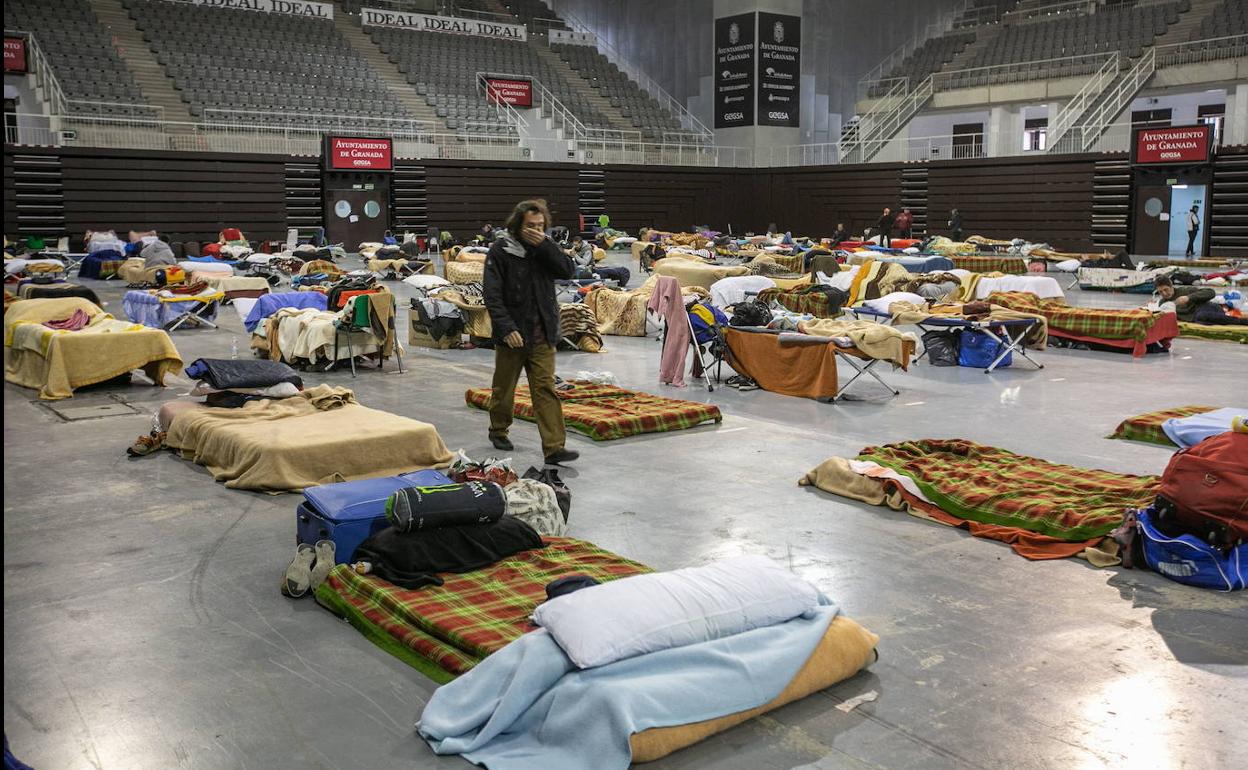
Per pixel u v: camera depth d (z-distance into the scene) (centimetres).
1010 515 476
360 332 952
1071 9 3428
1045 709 306
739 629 312
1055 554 443
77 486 561
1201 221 2600
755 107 3531
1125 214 2791
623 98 3675
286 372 696
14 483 566
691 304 895
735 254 2503
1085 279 1820
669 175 3441
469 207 3105
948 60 3509
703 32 3784
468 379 920
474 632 333
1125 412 771
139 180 2606
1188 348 1143
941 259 1717
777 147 3569
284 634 364
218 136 2723
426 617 347
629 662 288
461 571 396
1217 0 3053
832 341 813
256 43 3047
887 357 809
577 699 278
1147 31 3061
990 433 697
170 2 3041
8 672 333
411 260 2050
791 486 561
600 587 310
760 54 3503
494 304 590
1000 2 3697
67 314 923
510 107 3325
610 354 1080
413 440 585
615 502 528
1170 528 425
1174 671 333
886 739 288
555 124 3359
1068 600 395
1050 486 516
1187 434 584
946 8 3888
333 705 310
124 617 379
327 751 284
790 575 338
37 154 2478
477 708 291
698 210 3512
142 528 486
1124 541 429
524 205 588
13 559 443
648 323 1327
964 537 474
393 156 2945
